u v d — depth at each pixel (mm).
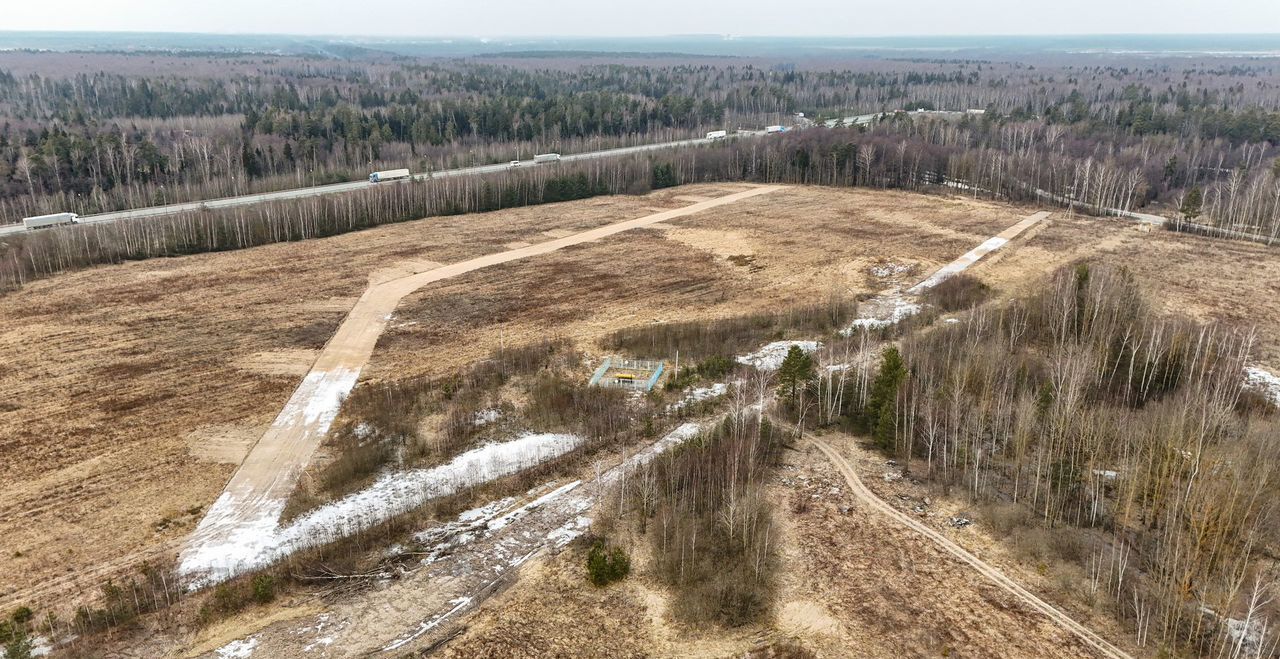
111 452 52219
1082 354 56719
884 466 48844
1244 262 93375
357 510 46000
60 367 64625
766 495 45438
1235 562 35438
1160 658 32031
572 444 53281
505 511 45406
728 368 64375
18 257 88375
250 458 51969
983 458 48906
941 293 80312
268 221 104312
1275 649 31969
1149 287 81500
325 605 37469
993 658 32625
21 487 48000
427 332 74062
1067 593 36500
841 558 39594
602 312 79375
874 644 33625
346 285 86750
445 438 54250
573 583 38281
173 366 65500
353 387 62469
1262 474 40719
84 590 39250
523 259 97625
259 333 72938
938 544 40656
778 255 98500
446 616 36219
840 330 72625
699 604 36125
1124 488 44219
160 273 89938
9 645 33312
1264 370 63281
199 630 35969
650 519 43062
